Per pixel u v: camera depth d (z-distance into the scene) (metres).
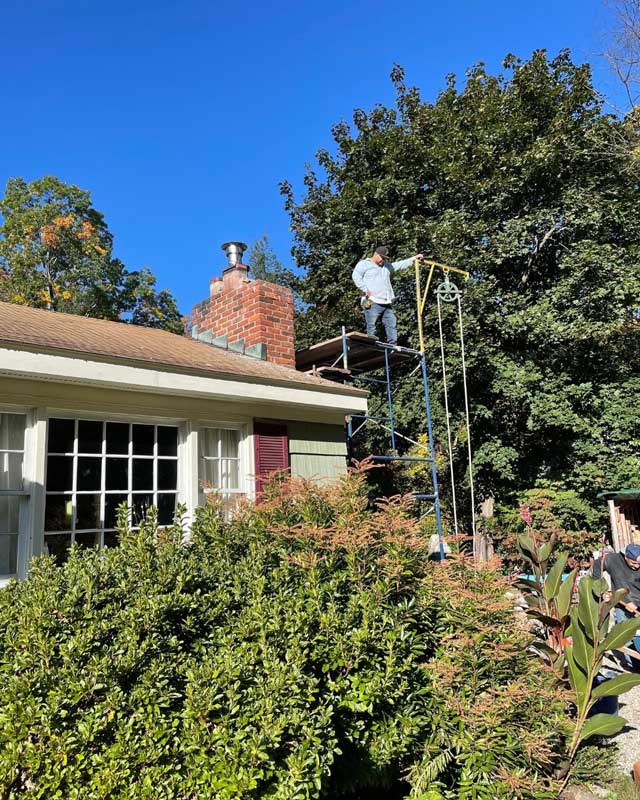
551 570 4.50
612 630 3.49
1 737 2.10
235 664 2.43
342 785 3.02
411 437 14.99
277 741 2.20
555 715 3.48
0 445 4.55
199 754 2.18
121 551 3.06
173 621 2.79
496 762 3.24
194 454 5.71
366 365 10.20
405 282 13.94
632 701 5.43
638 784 3.61
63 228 25.62
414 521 3.99
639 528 10.25
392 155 15.05
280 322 8.37
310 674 2.73
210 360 6.35
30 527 4.52
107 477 5.14
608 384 13.04
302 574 3.47
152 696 2.29
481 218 13.96
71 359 4.66
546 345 13.08
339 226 16.03
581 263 12.53
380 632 3.15
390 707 3.29
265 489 4.58
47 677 2.23
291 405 6.51
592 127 13.80
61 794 2.06
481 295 12.94
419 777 3.25
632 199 13.47
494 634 3.51
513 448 13.88
